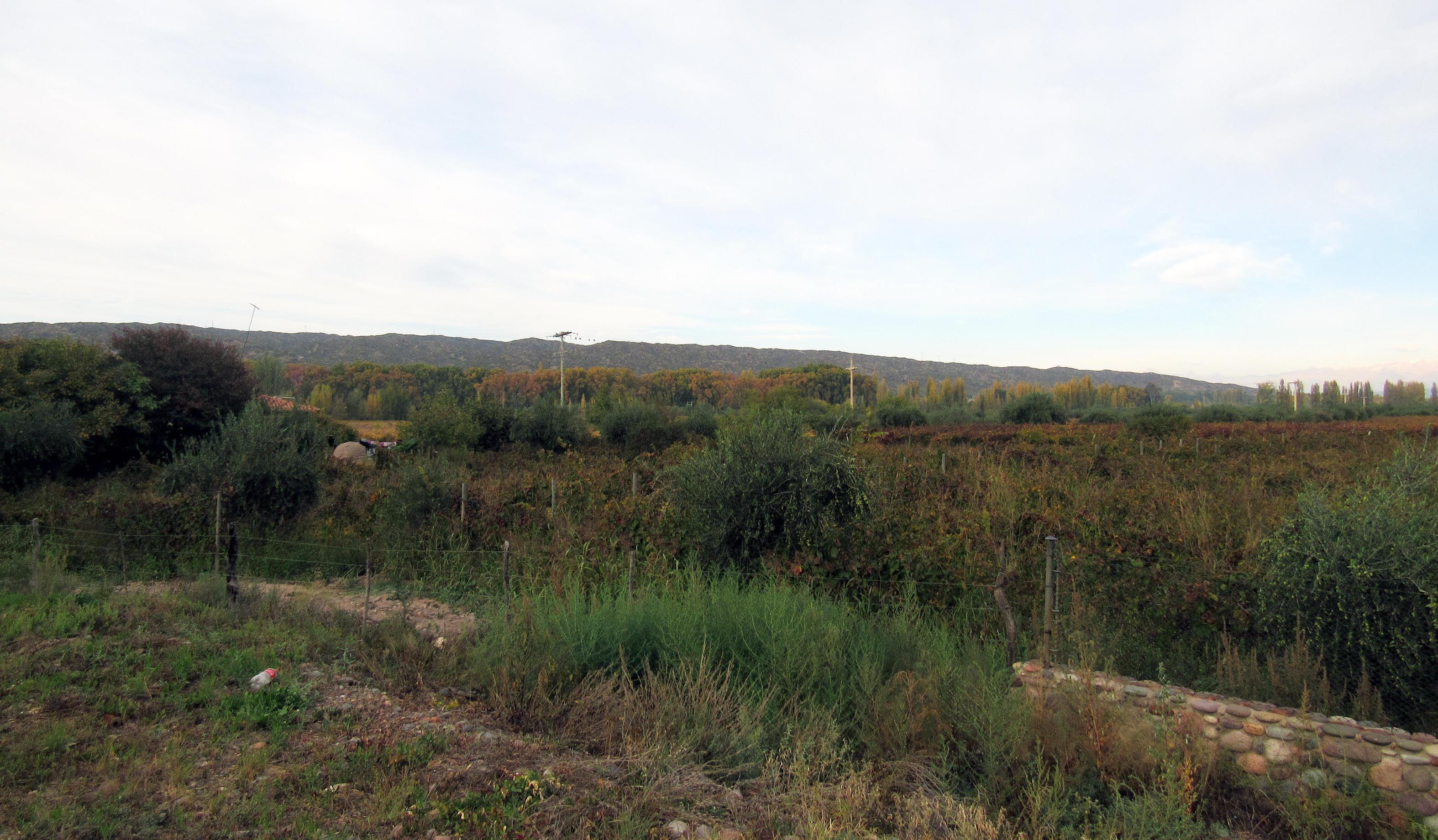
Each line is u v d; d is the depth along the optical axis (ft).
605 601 21.21
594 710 16.02
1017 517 31.27
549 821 11.60
